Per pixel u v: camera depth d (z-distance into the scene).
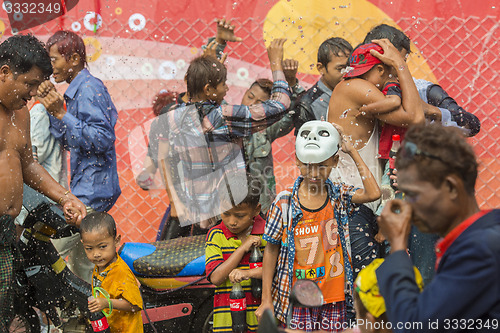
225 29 4.02
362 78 3.30
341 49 3.71
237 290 2.93
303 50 5.00
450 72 5.07
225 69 3.55
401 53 3.47
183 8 5.14
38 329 3.29
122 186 4.81
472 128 3.51
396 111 3.15
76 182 3.72
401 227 1.75
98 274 3.04
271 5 5.04
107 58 5.14
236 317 2.92
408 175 1.68
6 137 3.12
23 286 3.21
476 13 5.02
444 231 1.69
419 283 1.78
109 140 3.69
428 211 1.67
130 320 2.98
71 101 3.72
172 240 3.29
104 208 3.74
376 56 3.25
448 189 1.64
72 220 3.29
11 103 3.10
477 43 5.03
